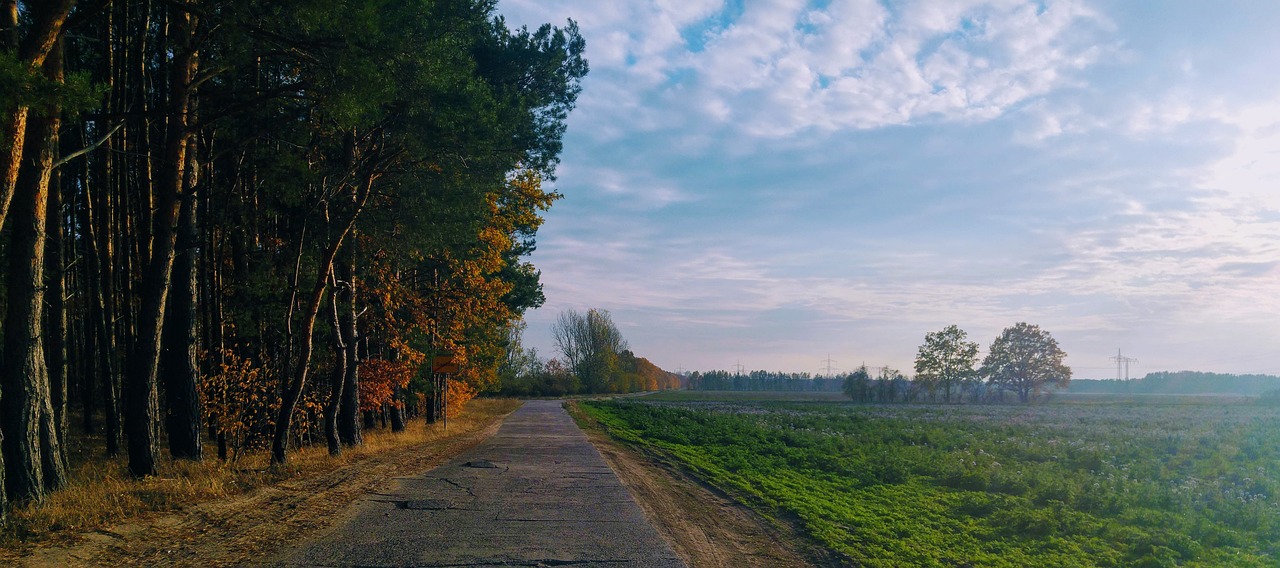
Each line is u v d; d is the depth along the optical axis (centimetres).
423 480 1399
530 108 2020
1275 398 9369
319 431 2456
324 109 1371
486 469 1609
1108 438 3369
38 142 956
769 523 1129
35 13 920
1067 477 1869
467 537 895
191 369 1439
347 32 1105
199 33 1320
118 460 1587
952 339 10694
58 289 1361
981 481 1688
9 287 942
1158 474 2009
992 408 8125
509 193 2470
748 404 8756
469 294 2733
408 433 2741
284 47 1233
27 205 949
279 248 2023
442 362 2839
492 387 4319
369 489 1260
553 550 840
